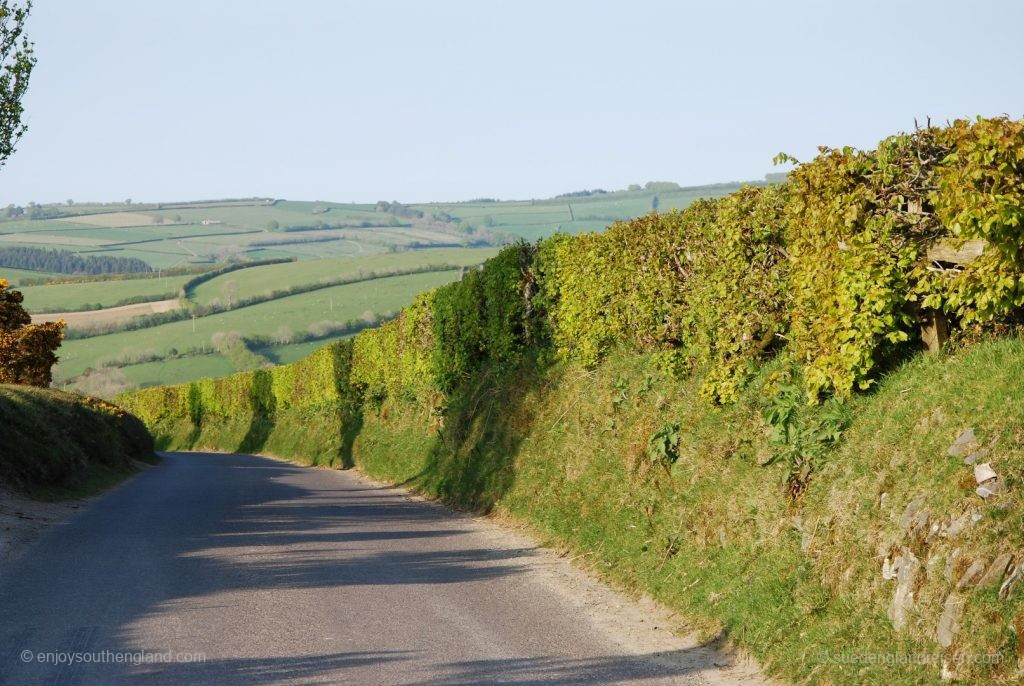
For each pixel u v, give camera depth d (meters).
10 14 21.75
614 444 13.08
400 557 11.83
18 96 21.94
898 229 8.23
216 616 8.46
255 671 6.77
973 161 6.95
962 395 7.00
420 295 28.36
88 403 40.19
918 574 6.12
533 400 17.31
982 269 7.18
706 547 9.25
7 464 19.09
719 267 11.51
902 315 8.15
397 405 30.95
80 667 6.82
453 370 23.75
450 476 20.00
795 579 7.47
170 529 14.48
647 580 9.61
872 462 7.41
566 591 9.80
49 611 8.56
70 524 15.09
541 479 14.93
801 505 8.12
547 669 6.96
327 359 42.16
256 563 11.27
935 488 6.44
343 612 8.69
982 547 5.73
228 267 174.38
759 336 10.77
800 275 9.34
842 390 8.53
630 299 14.31
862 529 6.99
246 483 25.77
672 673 6.92
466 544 12.98
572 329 16.34
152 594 9.38
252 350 120.25
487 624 8.33
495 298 20.86
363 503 19.22
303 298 145.00
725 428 10.38
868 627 6.36
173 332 131.00
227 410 68.50
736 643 7.46
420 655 7.28
